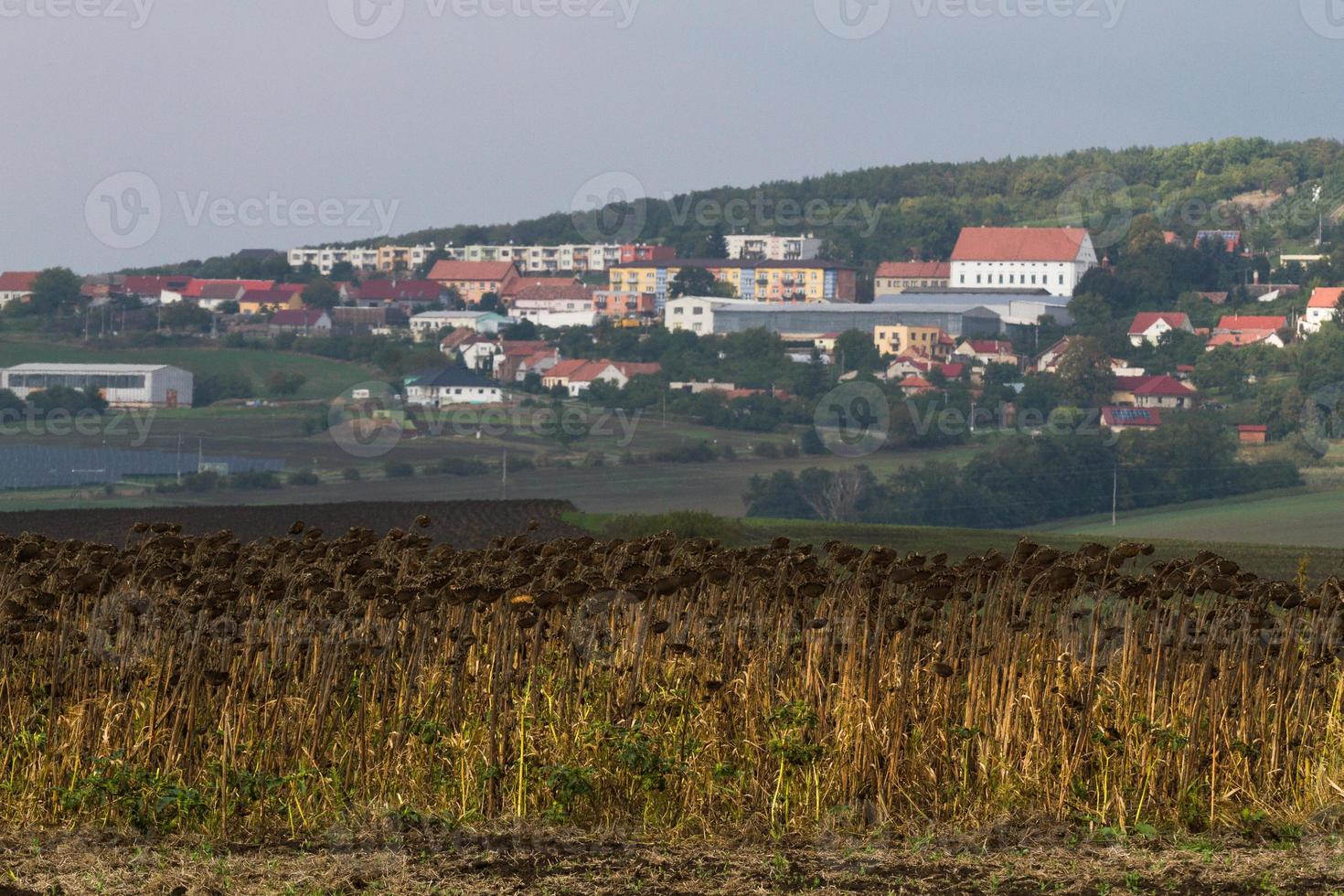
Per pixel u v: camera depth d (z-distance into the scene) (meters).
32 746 18.78
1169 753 19.30
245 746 18.88
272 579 19.94
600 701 20.28
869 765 18.81
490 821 17.89
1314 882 15.88
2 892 15.01
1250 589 20.39
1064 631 20.97
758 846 17.25
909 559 20.53
